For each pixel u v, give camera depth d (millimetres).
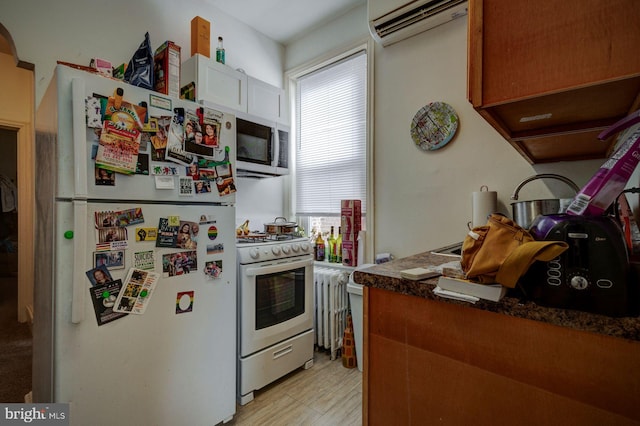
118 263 1152
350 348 2143
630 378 511
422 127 2045
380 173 2281
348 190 2559
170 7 2176
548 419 591
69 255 1053
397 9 1897
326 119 2713
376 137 2305
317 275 2369
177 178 1328
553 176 1525
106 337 1128
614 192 565
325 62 2641
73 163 1048
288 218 2902
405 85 2145
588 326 527
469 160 1881
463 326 696
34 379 1424
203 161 1425
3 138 4363
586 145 1222
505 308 606
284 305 2018
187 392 1367
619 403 520
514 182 1722
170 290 1303
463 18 1890
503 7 706
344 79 2590
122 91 1162
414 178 2111
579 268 540
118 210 1151
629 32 580
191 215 1374
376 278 820
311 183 2822
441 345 731
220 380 1495
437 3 1807
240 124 2137
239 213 2566
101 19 1873
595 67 609
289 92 2916
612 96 685
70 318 1053
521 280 617
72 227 1056
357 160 2502
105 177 1118
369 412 858
